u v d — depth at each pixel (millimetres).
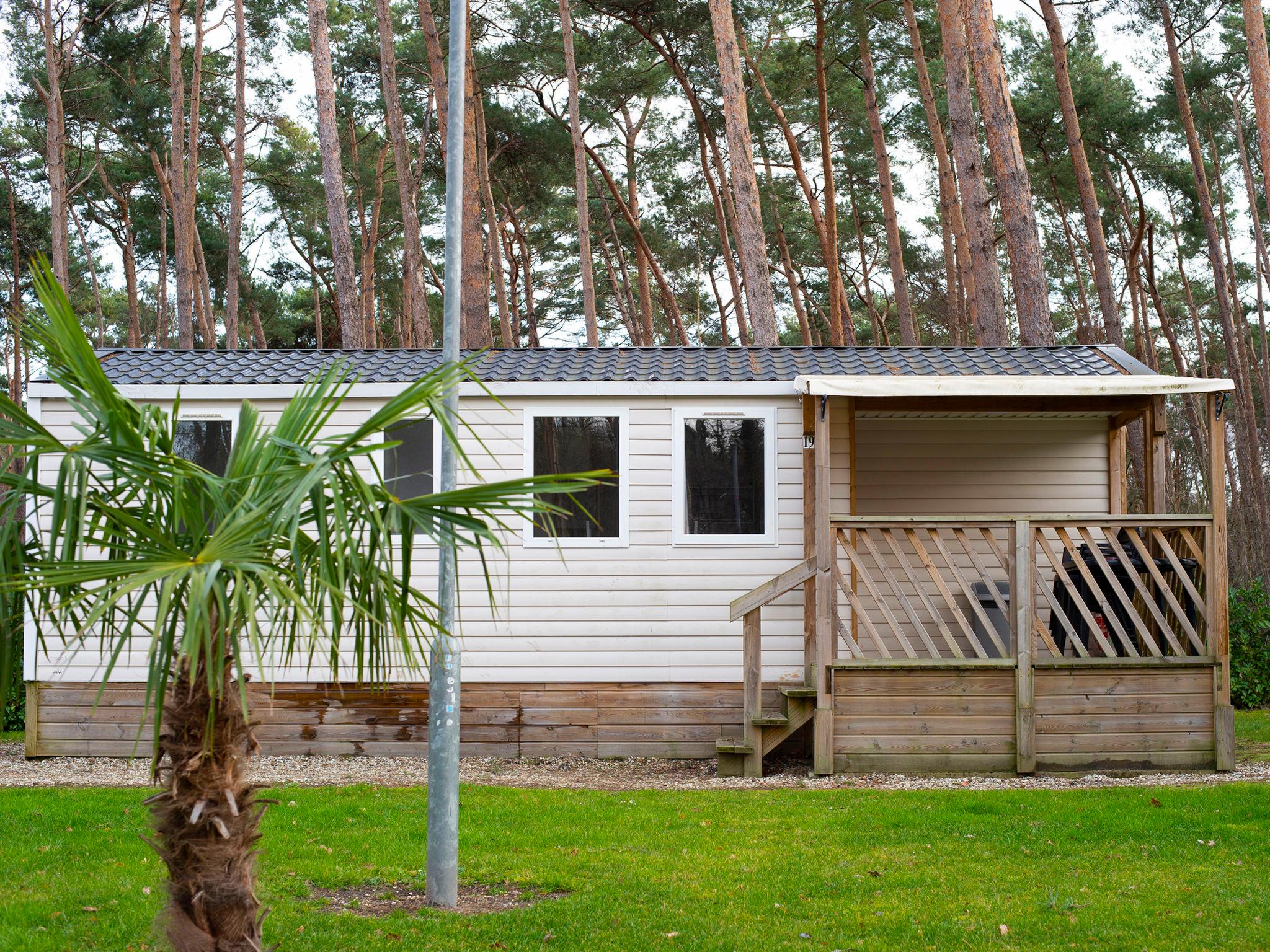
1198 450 36094
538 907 6008
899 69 29703
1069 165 30484
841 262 39594
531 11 28125
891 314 41875
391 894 6387
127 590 3217
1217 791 8664
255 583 3355
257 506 3785
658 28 26750
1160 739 9906
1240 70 31734
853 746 10031
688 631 11367
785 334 42438
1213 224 29375
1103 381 9859
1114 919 5688
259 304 39781
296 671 11445
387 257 39125
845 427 11797
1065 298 41656
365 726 11422
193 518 3973
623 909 5977
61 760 11242
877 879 6473
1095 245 23172
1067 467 12617
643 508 11445
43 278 3848
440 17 27656
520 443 11438
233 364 12242
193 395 11250
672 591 11383
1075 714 9930
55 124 24047
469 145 22141
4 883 6426
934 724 9984
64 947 5355
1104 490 12586
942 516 10211
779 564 11367
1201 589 10820
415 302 22688
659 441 11477
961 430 12641
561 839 7590
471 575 11469
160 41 29484
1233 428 41938
